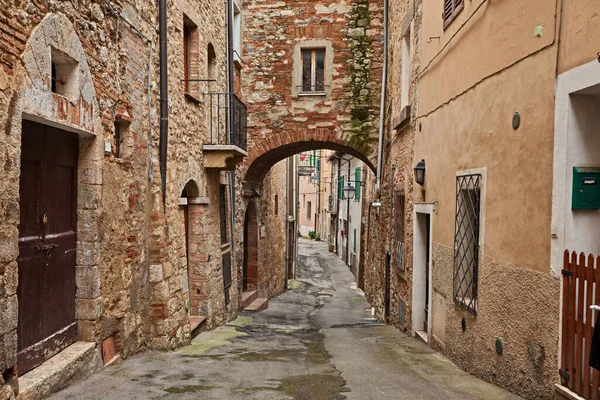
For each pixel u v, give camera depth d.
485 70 5.12
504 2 4.68
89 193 4.84
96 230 4.86
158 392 4.29
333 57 12.23
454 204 6.11
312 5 12.21
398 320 9.63
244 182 12.65
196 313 8.63
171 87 7.10
